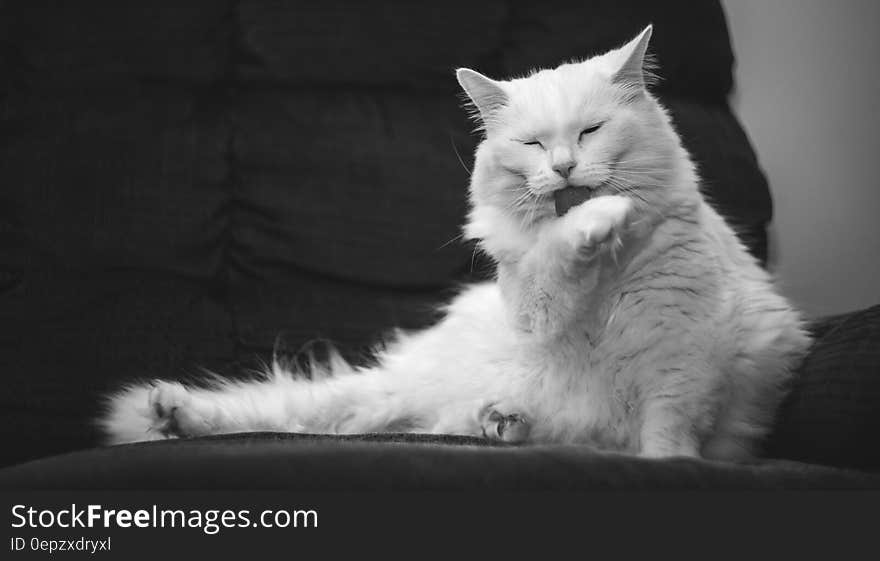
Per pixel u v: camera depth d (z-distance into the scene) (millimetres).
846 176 2900
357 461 1217
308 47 2535
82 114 2443
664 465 1248
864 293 2873
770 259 2846
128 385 2141
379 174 2467
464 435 1676
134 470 1206
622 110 1704
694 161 2451
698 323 1659
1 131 2428
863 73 2924
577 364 1748
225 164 2459
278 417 1941
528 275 1651
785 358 1762
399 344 2191
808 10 2920
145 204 2389
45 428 2182
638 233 1669
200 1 2553
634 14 2578
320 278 2432
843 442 1549
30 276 2322
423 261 2434
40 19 2498
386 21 2570
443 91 2602
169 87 2529
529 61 2559
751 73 2898
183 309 2346
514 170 1728
